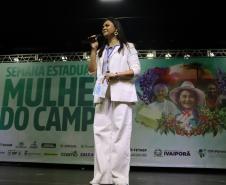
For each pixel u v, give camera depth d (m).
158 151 6.52
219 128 6.45
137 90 6.82
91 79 7.05
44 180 4.27
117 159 1.97
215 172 6.48
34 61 7.43
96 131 2.05
